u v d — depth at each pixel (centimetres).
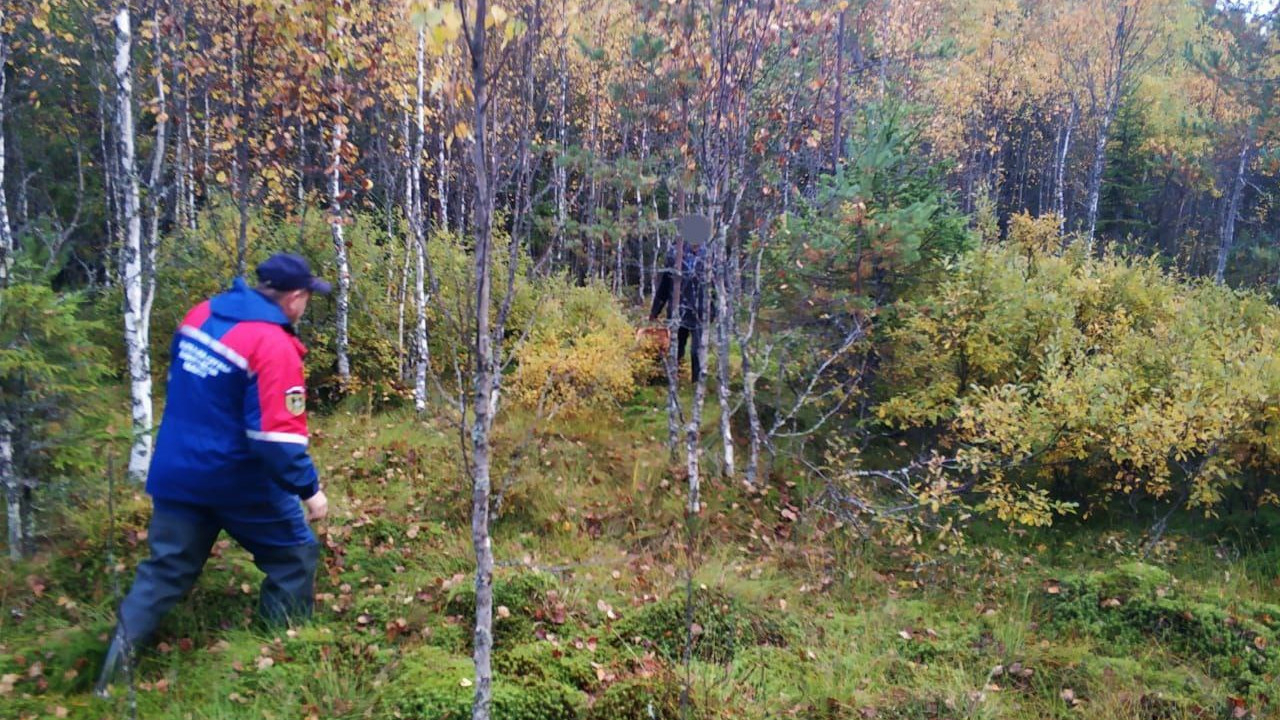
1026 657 454
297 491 350
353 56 708
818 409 810
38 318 415
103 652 353
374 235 1038
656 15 586
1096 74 2523
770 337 729
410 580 462
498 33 282
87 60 1048
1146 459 654
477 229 268
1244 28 2120
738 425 816
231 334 335
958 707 394
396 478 608
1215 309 889
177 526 351
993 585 566
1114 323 805
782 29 623
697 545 550
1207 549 657
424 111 853
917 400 778
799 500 676
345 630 396
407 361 915
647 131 763
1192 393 662
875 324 736
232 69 765
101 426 449
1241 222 2703
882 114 838
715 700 370
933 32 1777
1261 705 415
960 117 2481
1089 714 402
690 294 850
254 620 390
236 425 341
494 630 412
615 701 351
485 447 278
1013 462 649
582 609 446
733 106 609
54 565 411
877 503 683
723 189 618
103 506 441
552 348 865
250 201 859
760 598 495
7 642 354
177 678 344
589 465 688
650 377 979
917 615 509
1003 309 753
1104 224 2794
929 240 781
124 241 593
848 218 649
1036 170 3178
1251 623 475
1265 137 2131
